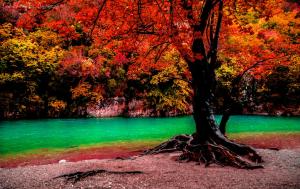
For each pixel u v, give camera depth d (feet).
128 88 113.39
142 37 35.94
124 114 110.73
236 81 47.42
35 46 103.35
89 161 39.93
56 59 105.09
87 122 93.09
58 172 33.50
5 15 101.30
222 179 28.99
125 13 27.66
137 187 26.53
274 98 116.06
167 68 100.22
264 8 37.45
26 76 101.40
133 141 60.03
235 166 34.65
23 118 101.24
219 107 112.98
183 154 38.70
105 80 109.81
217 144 38.14
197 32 30.01
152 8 28.14
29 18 26.66
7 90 100.12
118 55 37.32
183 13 27.78
